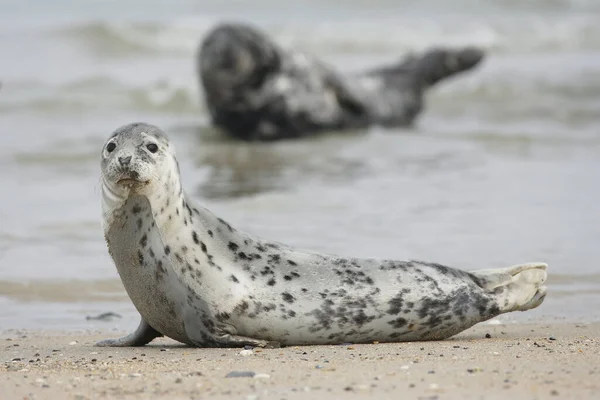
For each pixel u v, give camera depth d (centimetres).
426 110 7969
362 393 1853
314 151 6116
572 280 3406
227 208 4412
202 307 2523
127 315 3075
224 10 13275
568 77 8775
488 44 11081
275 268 2598
